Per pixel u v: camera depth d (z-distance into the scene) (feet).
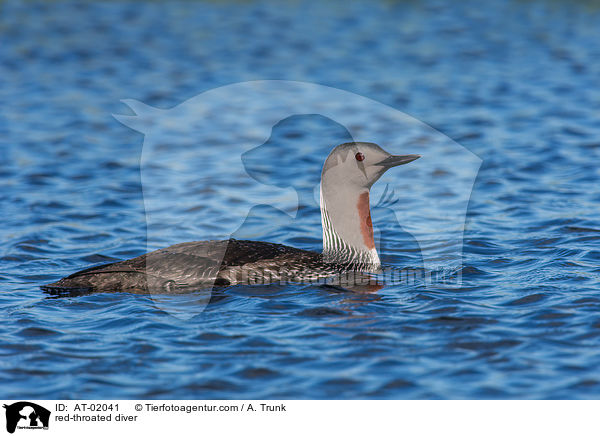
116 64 104.83
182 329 32.53
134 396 27.43
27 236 47.62
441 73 98.53
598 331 31.07
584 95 85.25
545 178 58.18
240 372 28.76
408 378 28.07
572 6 140.87
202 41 119.24
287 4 149.89
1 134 73.77
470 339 30.81
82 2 149.18
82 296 36.42
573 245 42.96
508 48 111.86
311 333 31.81
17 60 106.42
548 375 28.04
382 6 146.51
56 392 27.71
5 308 35.24
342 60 106.63
